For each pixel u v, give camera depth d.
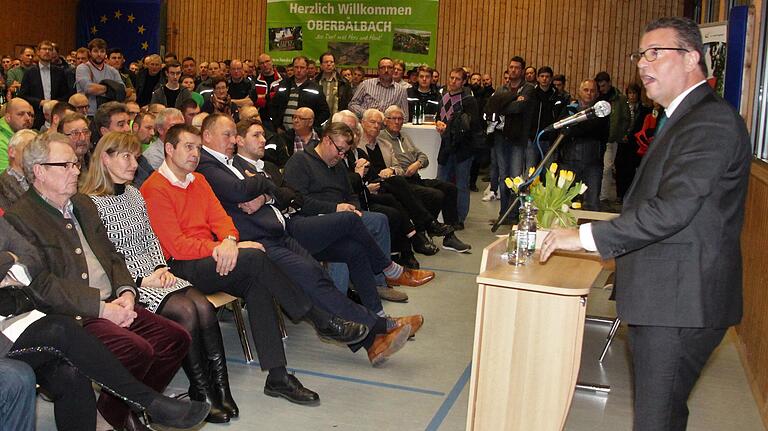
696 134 2.16
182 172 3.74
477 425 3.07
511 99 8.06
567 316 2.94
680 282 2.22
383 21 13.37
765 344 3.77
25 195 2.92
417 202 6.45
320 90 8.16
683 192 2.12
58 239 2.90
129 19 14.27
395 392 3.69
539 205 3.78
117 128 4.76
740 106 5.66
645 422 2.31
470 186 10.95
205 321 3.30
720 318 2.24
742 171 2.21
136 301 3.12
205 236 3.79
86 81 8.08
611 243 2.25
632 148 10.23
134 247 3.37
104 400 3.02
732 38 5.68
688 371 2.32
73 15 14.47
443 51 13.27
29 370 2.49
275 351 3.52
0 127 4.69
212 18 14.23
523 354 3.00
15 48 13.67
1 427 2.42
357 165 5.73
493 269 3.15
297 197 4.59
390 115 6.83
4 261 2.61
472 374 3.02
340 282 4.67
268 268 3.58
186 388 3.63
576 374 2.95
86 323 2.87
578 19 12.62
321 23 13.57
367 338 3.96
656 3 12.27
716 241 2.21
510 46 12.98
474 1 13.07
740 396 3.88
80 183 3.52
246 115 5.61
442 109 7.91
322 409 3.44
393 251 5.93
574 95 12.73
